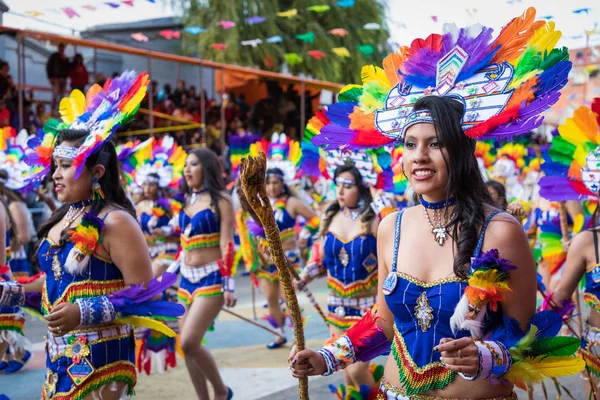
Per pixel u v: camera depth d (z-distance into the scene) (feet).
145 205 26.16
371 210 16.15
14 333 14.23
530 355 7.29
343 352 8.33
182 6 57.82
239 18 56.80
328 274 16.61
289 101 55.98
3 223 14.30
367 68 9.31
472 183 7.65
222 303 16.72
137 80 10.79
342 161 17.66
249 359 21.68
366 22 59.36
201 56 58.39
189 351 15.96
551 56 7.92
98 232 10.28
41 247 11.08
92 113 11.34
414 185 7.72
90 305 9.85
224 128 47.98
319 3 58.70
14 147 20.83
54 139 11.38
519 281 7.32
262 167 7.13
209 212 17.08
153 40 58.34
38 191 22.39
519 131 7.52
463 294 7.34
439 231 7.68
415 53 8.68
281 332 23.30
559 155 13.20
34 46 50.03
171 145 26.73
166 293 21.34
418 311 7.64
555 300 12.30
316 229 25.49
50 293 10.70
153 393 18.08
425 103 7.75
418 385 7.64
